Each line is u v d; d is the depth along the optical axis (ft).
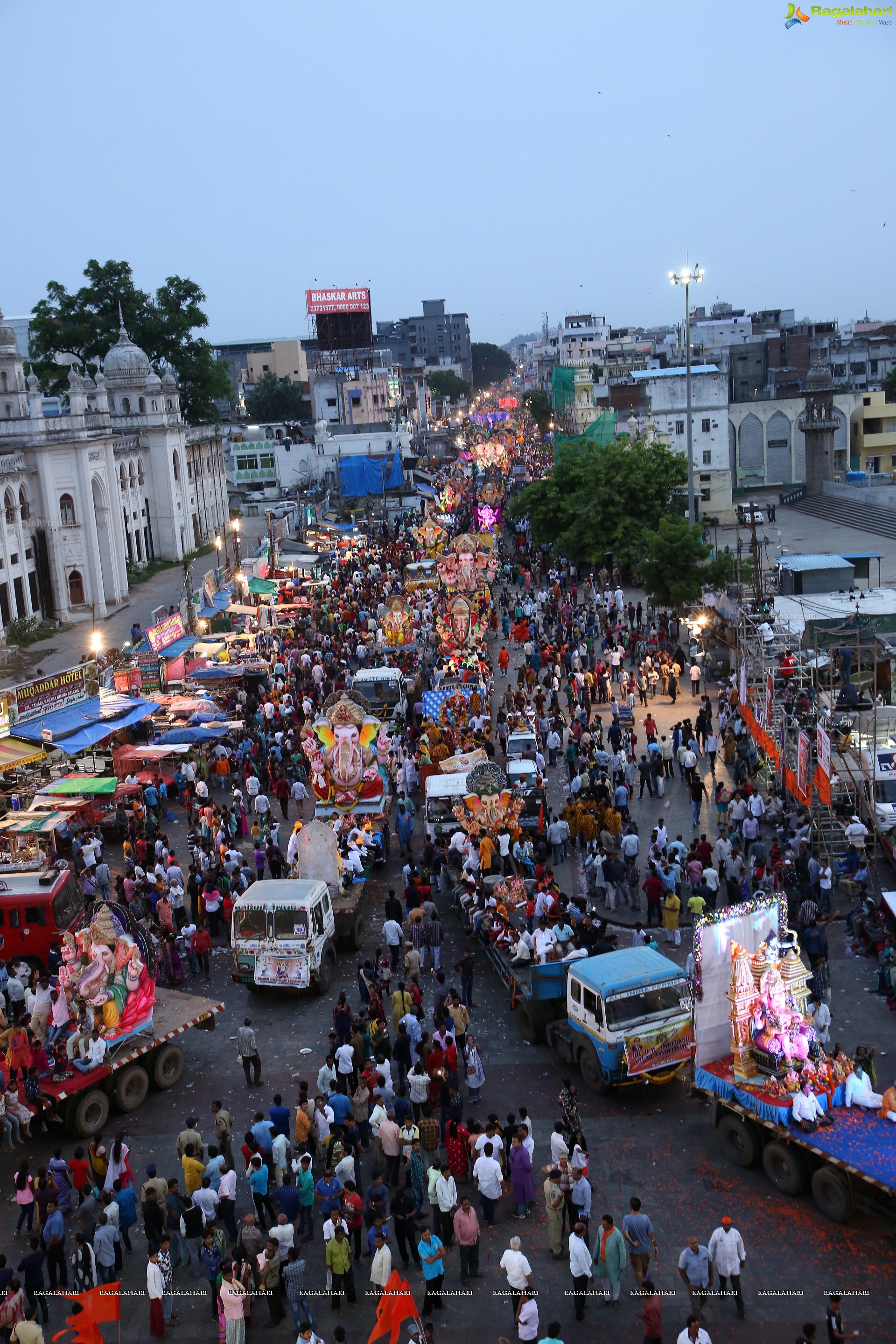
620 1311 46.11
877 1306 44.80
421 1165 52.01
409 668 145.07
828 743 84.28
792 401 289.12
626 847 84.48
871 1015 66.64
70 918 81.00
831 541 208.23
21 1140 60.70
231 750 117.70
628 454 210.18
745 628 121.08
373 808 98.12
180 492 277.03
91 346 295.69
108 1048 61.26
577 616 164.66
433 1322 46.14
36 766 112.57
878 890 82.12
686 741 108.58
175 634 151.64
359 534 262.06
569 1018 62.95
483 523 236.63
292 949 73.77
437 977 72.13
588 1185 49.24
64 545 205.87
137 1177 56.49
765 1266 47.24
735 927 55.11
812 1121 50.39
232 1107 62.23
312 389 469.98
